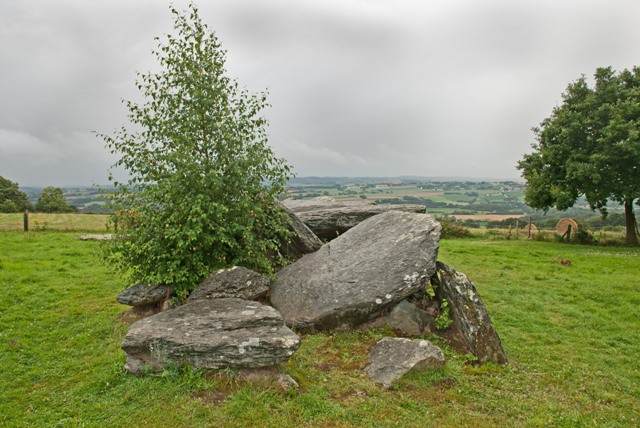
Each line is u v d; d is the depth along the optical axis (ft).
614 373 29.37
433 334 32.32
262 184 37.88
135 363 25.86
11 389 24.79
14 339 31.27
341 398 24.02
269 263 38.19
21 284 44.93
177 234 31.96
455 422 22.26
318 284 34.99
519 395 25.50
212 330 26.18
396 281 32.89
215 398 23.16
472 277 57.31
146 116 36.24
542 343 34.42
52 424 21.40
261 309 28.86
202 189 34.09
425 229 36.55
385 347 28.91
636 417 23.97
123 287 45.68
